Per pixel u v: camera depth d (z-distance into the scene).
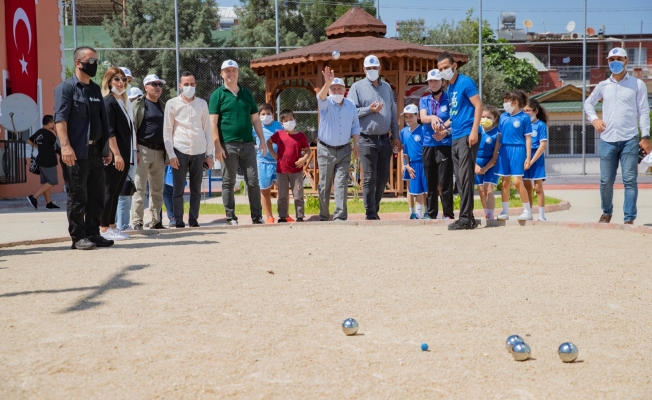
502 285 5.67
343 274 6.20
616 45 44.19
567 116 33.91
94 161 8.01
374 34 18.12
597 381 3.49
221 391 3.37
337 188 10.61
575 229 9.14
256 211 10.55
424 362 3.77
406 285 5.72
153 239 8.77
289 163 11.22
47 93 20.94
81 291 5.56
